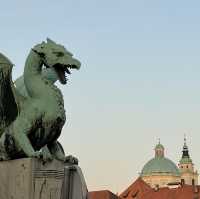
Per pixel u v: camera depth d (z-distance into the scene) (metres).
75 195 14.78
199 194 156.25
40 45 16.30
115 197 134.12
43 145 16.03
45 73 16.44
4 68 15.93
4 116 16.12
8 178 14.94
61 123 16.12
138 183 182.88
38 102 15.90
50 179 14.84
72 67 16.25
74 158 15.79
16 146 15.57
